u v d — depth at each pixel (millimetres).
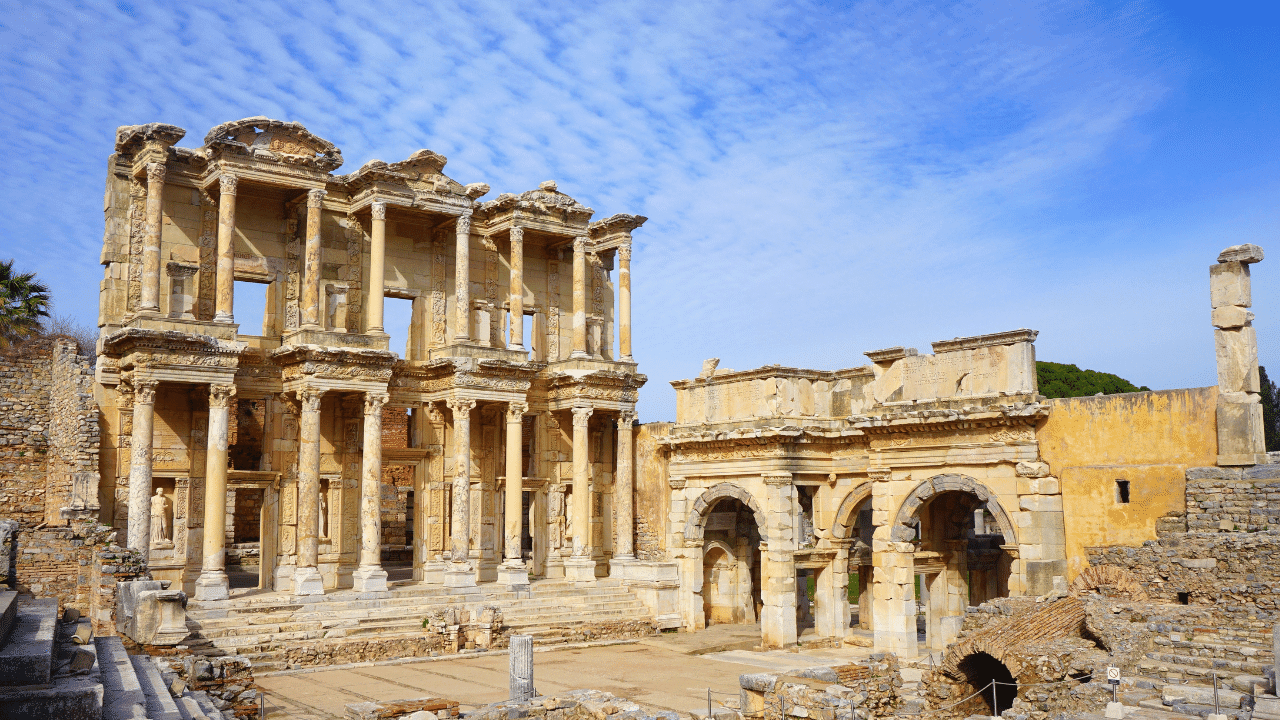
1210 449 33156
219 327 45594
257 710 29547
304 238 51562
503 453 56625
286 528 49344
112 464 45500
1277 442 81750
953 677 30531
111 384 46000
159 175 45719
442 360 51656
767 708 28719
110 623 36344
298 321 51094
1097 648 28375
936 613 43438
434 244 55656
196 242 48844
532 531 57594
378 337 49594
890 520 41375
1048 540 36469
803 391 47594
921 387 40938
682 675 39344
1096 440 35750
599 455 59469
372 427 48469
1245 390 32562
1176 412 34031
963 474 39281
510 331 54406
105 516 45125
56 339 48719
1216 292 33250
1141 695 24891
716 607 55000
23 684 14875
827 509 47656
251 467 62625
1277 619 22344
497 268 57969
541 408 57156
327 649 41031
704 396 50312
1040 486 36812
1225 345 33031
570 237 57812
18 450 47250
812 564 47219
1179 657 26766
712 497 49906
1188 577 31844
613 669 40719
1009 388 38062
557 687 36844
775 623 45781
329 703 33500
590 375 55125
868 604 51844
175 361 44062
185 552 46812
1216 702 22828
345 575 50781
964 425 38906
